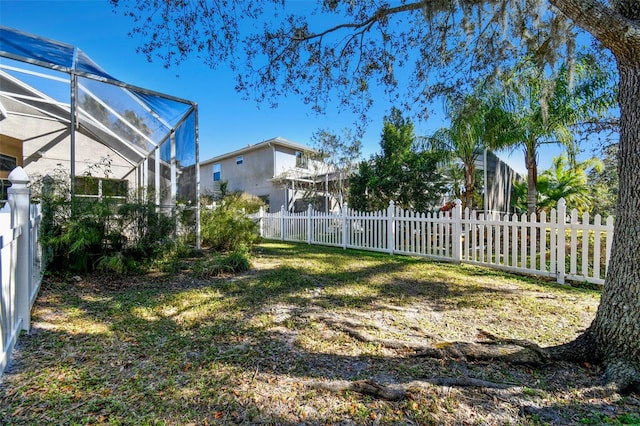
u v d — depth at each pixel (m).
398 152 12.61
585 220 4.93
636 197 2.26
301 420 1.82
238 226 8.70
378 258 7.42
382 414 1.87
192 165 7.95
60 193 5.38
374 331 3.13
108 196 5.72
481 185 13.67
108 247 5.55
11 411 1.85
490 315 3.58
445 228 6.99
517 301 4.08
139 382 2.19
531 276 5.58
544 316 3.52
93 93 7.27
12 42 5.36
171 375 2.29
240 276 5.51
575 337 2.95
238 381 2.22
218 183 20.95
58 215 5.08
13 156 8.98
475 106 5.82
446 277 5.45
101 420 1.79
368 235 8.76
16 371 2.29
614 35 2.18
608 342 2.33
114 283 4.95
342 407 1.94
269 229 12.84
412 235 7.65
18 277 2.85
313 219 10.66
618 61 2.36
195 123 7.89
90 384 2.16
